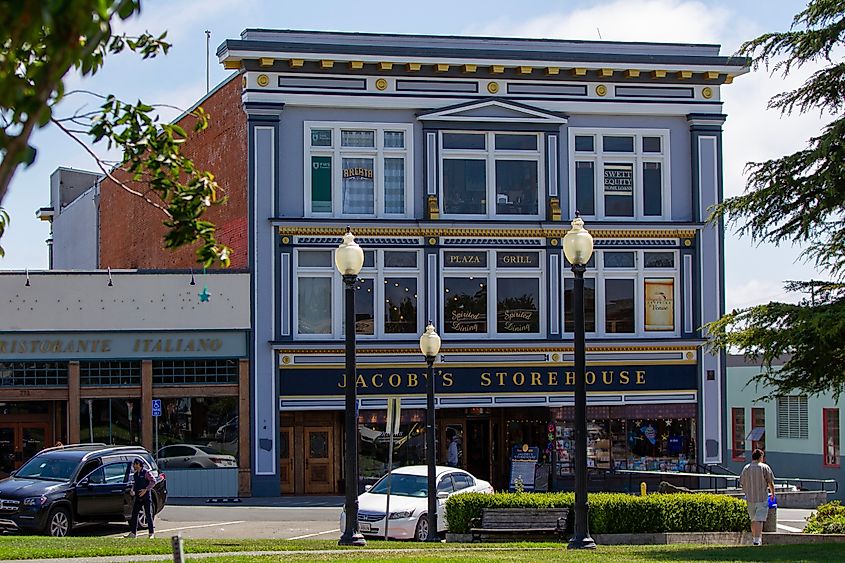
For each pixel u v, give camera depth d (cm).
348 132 3719
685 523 2439
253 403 3609
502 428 3828
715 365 3891
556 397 3775
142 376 3575
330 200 3703
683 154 3909
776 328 2278
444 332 3728
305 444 3703
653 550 2002
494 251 3762
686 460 3859
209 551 1959
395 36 3750
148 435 3562
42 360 3534
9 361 3516
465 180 3775
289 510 3234
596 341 3822
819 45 2345
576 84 3834
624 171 3881
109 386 3559
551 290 3784
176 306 3603
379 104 3703
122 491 2591
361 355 3675
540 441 3819
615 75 3847
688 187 3906
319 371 3656
